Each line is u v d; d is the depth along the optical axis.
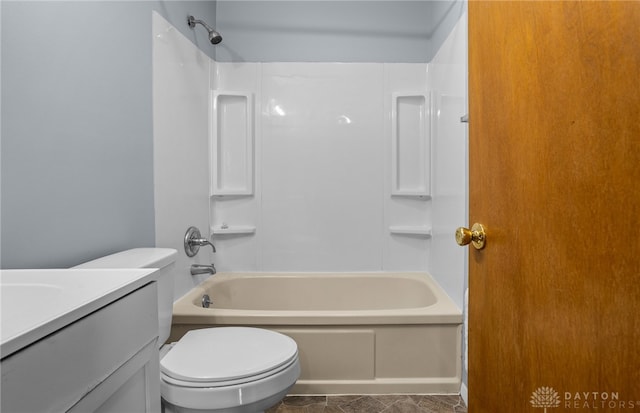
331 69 2.30
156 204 1.58
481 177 0.76
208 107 2.18
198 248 1.98
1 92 0.88
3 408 0.38
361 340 1.61
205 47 2.13
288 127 2.30
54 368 0.44
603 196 0.44
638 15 0.38
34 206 0.97
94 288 0.58
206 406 0.98
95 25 1.20
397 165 2.28
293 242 2.32
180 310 1.62
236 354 1.12
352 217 2.31
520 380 0.62
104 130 1.25
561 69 0.51
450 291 1.83
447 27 1.93
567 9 0.49
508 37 0.65
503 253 0.67
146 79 1.50
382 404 1.54
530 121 0.58
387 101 2.29
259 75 2.29
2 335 0.39
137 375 0.65
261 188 2.31
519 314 0.62
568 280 0.50
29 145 0.95
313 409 1.51
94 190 1.20
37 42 0.98
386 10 2.30
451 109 1.82
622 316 0.41
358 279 2.24
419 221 2.30
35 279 0.64
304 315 1.59
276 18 2.30
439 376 1.63
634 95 0.39
